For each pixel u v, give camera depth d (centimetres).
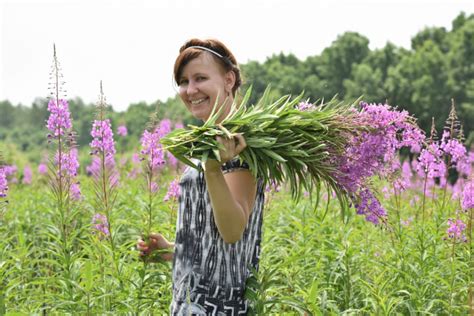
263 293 395
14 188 1565
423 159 679
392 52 6669
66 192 645
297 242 712
